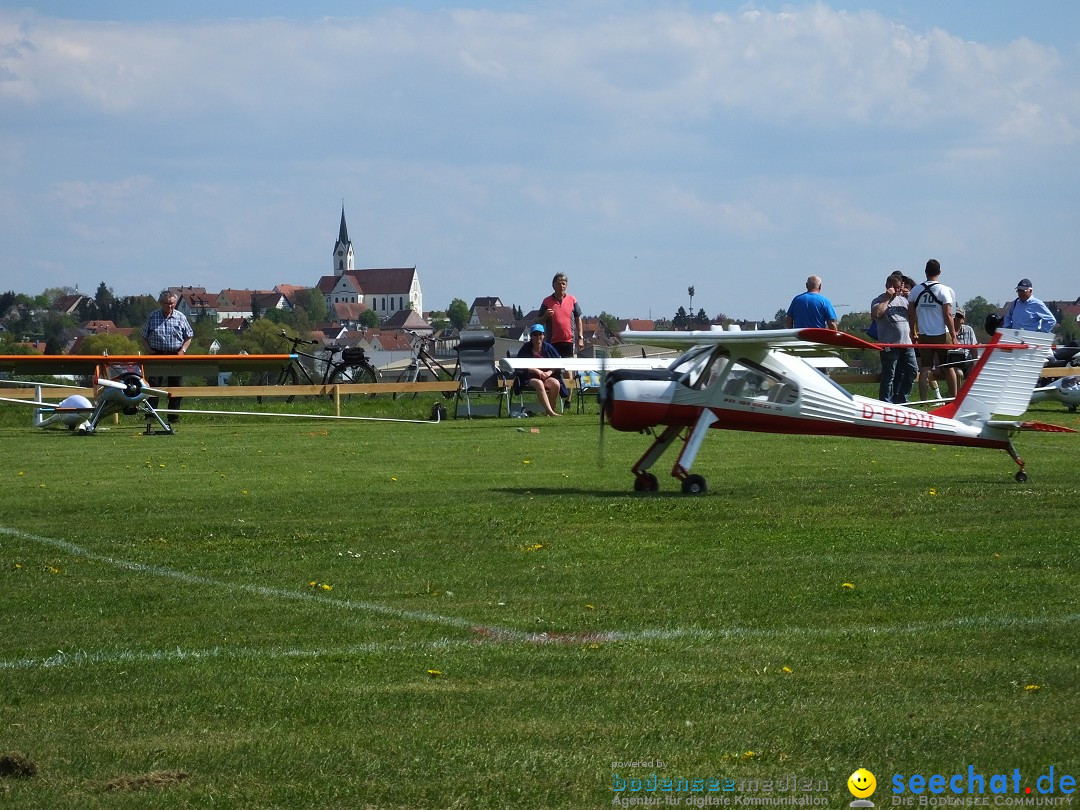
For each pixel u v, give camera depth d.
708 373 32.16
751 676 15.27
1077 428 50.84
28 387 67.69
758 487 32.09
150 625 18.23
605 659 16.14
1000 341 34.00
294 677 15.59
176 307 59.62
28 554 23.44
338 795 11.84
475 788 11.95
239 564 22.50
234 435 51.72
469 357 64.50
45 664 16.27
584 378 61.75
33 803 11.68
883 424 33.56
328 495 31.39
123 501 30.39
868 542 23.53
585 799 11.65
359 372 84.75
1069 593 19.03
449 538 24.80
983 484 31.86
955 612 18.05
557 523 26.42
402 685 15.22
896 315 53.72
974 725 13.22
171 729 13.73
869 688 14.64
